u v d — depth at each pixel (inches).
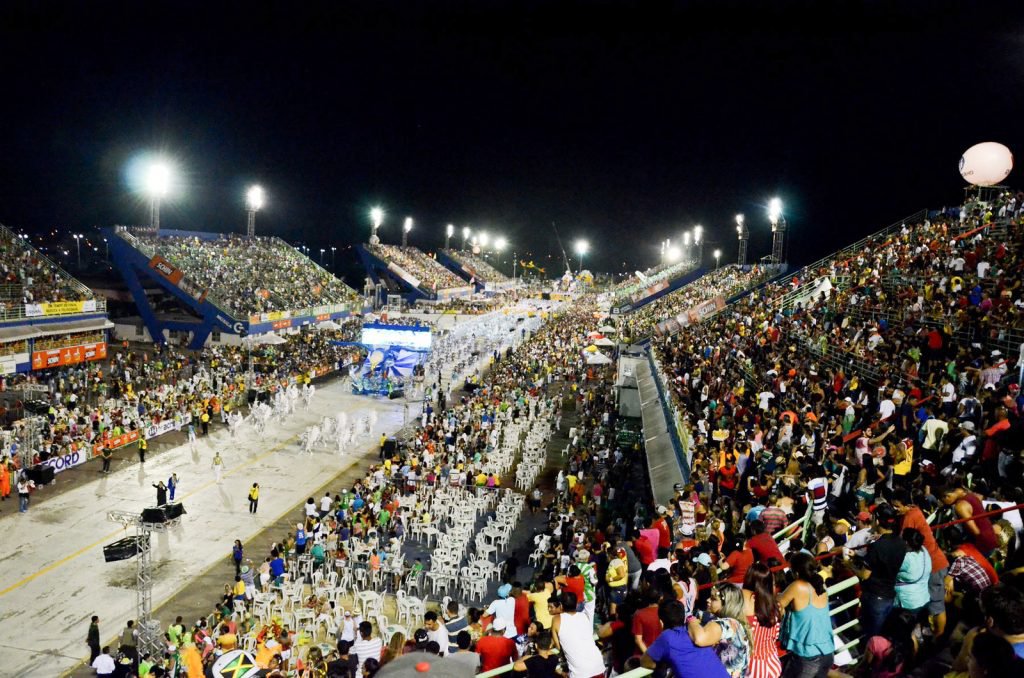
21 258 1968.5
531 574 973.2
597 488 1107.9
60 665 735.7
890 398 745.0
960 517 349.1
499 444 1562.5
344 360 2571.4
